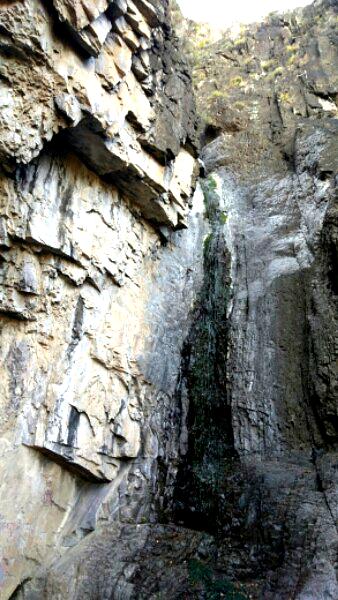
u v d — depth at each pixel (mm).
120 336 8812
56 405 7453
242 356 10453
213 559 7508
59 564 7543
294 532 7195
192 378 10500
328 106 15188
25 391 7020
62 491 7723
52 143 7375
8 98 5875
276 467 8648
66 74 6355
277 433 9266
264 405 9648
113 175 8445
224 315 11422
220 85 17422
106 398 8422
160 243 10523
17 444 6891
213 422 10141
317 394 8922
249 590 6711
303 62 16422
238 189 14047
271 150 14688
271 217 12812
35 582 7238
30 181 6953
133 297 9398
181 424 10008
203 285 11680
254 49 18000
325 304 9695
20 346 7012
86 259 7859
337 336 9086
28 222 6867
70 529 7902
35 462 7242
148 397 9445
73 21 6176
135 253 9375
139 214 9430
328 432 8641
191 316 11078
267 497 8016
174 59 9719
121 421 8680
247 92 16828
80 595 7109
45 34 5941
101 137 7371
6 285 6781
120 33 7379
